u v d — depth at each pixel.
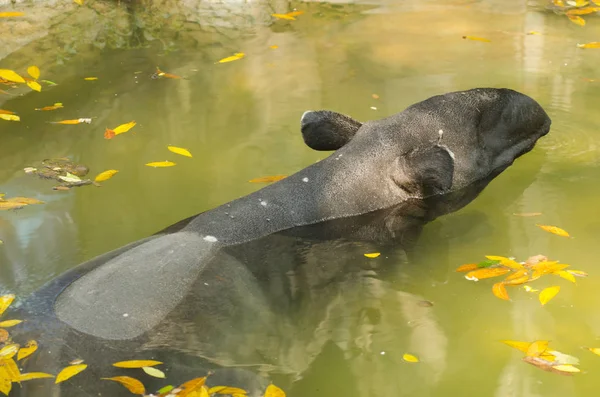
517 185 4.88
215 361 3.21
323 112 4.73
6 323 3.27
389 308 3.66
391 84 6.43
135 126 5.81
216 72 6.84
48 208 4.68
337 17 8.23
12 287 3.81
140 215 4.59
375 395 3.12
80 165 5.25
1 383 2.97
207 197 4.80
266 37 7.70
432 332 3.49
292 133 5.64
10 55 7.12
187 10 8.42
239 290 3.61
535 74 6.56
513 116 5.03
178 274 3.60
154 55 7.26
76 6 8.21
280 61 7.05
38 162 5.29
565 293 3.75
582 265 3.99
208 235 3.96
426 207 4.60
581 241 4.23
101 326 3.25
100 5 8.29
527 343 3.34
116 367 3.08
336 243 4.14
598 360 3.29
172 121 5.88
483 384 3.18
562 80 6.42
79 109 6.11
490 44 7.32
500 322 3.56
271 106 6.09
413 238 4.27
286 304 3.61
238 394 3.02
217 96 6.32
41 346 3.15
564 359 3.26
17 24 7.68
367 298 3.73
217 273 3.69
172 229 4.05
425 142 4.68
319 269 3.90
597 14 8.12
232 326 3.40
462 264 4.03
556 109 5.88
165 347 3.22
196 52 7.34
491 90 5.04
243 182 4.96
